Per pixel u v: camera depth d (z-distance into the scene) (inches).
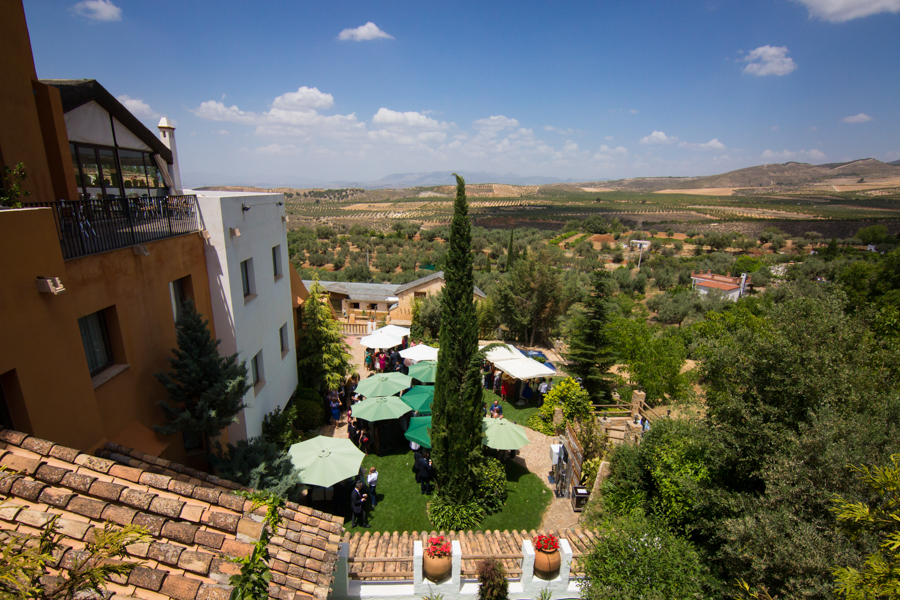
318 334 697.0
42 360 207.6
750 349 357.7
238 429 431.2
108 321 289.9
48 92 297.1
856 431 281.7
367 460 579.8
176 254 357.1
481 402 468.4
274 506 222.8
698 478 378.0
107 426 278.7
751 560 271.6
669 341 791.7
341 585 314.7
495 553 358.0
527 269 1274.6
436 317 1150.3
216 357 337.4
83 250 258.7
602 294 775.7
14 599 104.5
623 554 309.9
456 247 439.8
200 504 191.9
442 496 476.7
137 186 441.4
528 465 595.5
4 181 259.9
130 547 159.0
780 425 324.2
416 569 317.7
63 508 162.6
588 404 681.6
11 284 190.7
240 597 155.3
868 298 1035.9
